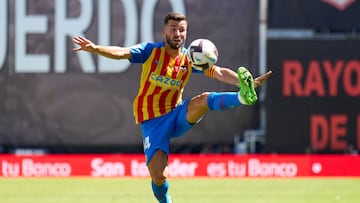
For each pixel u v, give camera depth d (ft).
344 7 200.75
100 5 203.21
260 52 200.54
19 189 152.87
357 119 199.93
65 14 204.54
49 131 205.87
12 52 205.87
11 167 184.55
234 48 200.64
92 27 203.82
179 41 89.56
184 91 200.44
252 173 183.11
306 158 184.03
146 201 131.85
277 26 201.16
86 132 205.57
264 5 200.44
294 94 199.41
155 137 92.02
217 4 200.64
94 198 136.67
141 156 183.83
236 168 182.91
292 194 143.95
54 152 205.98
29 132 206.28
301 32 202.49
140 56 89.61
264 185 161.99
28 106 206.08
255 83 86.38
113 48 86.48
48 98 205.67
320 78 199.31
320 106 199.72
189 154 200.95
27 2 205.26
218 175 182.80
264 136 200.13
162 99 92.22
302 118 199.72
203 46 88.38
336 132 200.13
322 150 200.44
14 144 206.59
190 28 200.75
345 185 162.71
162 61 90.58
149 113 92.38
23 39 205.57
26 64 205.67
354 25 201.05
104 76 204.54
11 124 206.49
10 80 205.87
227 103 85.35
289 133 199.72
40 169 184.24
